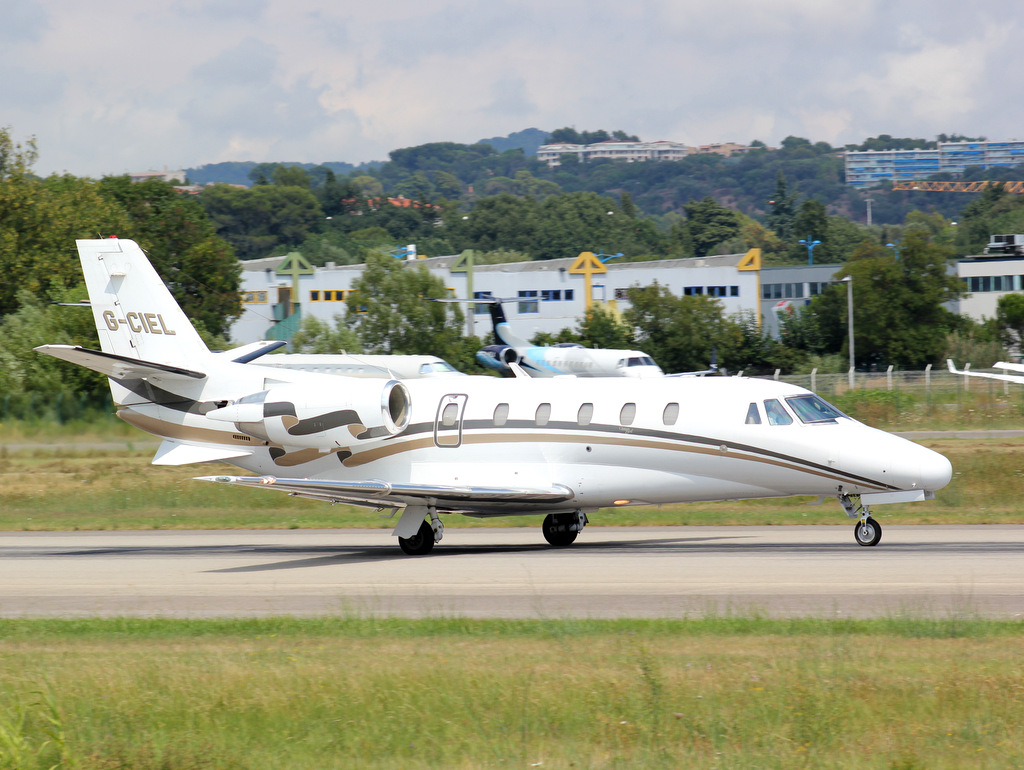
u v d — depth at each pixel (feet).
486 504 257.55
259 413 275.80
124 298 292.81
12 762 102.53
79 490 410.31
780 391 252.21
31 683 128.57
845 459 240.53
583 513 272.31
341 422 270.26
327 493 244.83
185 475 450.30
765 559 227.40
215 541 299.79
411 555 259.80
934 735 105.60
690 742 105.91
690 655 137.39
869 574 203.72
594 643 148.25
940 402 621.31
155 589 214.90
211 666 136.36
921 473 236.63
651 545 261.44
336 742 108.37
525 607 182.19
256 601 197.98
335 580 219.61
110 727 113.09
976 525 287.48
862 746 103.55
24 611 194.29
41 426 619.67
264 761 104.01
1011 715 109.50
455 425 267.80
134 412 293.84
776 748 103.40
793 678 122.21
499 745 105.50
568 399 261.24
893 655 134.62
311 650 148.77
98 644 159.33
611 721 110.73
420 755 104.68
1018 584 189.67
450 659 138.31
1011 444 476.95
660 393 256.32
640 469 253.85
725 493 252.83
